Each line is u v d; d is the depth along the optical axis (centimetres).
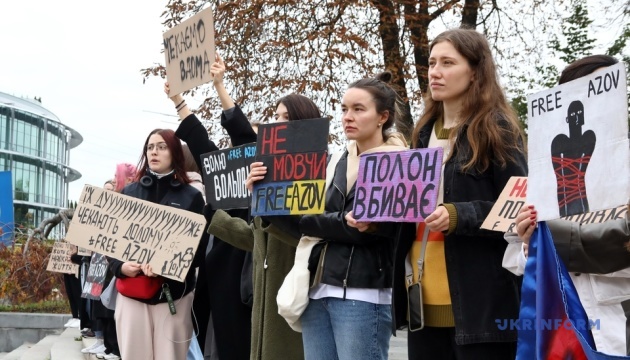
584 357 261
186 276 529
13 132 7150
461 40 329
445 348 324
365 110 383
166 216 520
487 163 314
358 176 352
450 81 328
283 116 445
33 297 1524
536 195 274
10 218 1498
